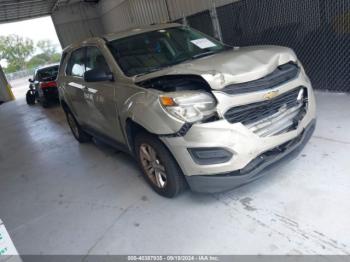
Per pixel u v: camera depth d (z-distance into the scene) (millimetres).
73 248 2803
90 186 3906
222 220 2662
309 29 4930
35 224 3357
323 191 2697
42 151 5988
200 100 2555
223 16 6227
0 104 16328
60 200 3754
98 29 18828
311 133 3086
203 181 2652
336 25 4574
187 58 3486
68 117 5668
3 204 4047
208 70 2666
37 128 8258
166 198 3180
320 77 5094
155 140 2879
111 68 3502
